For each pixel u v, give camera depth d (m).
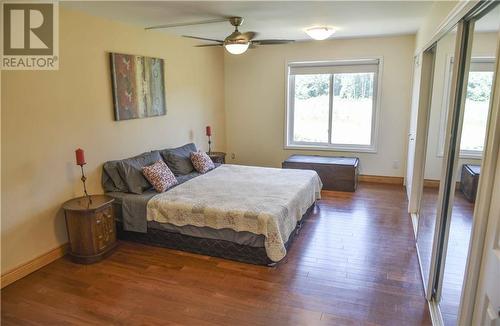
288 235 3.30
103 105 3.73
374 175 5.91
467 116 2.08
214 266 3.13
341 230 3.88
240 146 6.62
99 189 3.74
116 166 3.77
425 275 2.80
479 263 1.38
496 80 1.32
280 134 6.33
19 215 2.93
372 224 4.04
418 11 3.49
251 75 6.28
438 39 2.93
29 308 2.54
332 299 2.61
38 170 3.06
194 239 3.36
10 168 2.83
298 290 2.73
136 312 2.48
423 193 3.36
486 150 1.35
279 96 6.19
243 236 3.14
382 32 4.93
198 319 2.40
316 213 4.42
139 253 3.40
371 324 2.32
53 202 3.22
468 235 2.00
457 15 2.06
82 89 3.45
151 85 4.42
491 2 1.65
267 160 6.52
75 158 3.42
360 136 5.95
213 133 6.14
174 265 3.15
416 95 4.50
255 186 3.95
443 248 2.41
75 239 3.16
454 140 2.26
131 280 2.90
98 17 3.58
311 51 5.83
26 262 3.00
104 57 3.70
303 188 3.92
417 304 2.53
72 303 2.59
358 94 5.82
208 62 5.82
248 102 6.40
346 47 5.62
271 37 5.12
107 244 3.32
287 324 2.34
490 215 1.30
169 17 3.65
